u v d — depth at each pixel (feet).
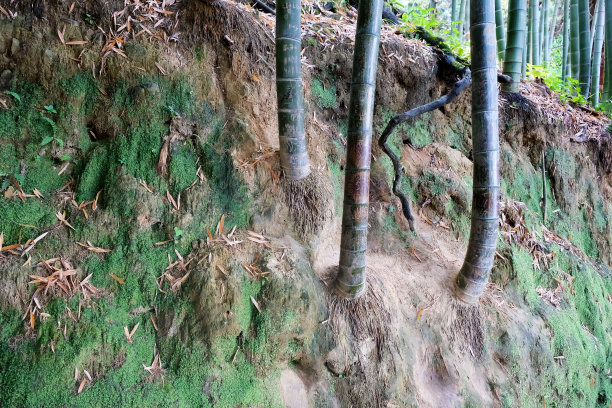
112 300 8.19
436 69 15.07
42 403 6.98
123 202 8.87
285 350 8.86
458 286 11.47
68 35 9.28
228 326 8.39
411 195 13.88
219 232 9.39
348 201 9.10
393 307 10.44
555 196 17.21
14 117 8.84
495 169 10.05
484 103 9.73
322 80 13.37
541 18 26.61
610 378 13.97
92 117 9.49
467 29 29.96
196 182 9.61
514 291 13.04
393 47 14.40
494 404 10.76
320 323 9.38
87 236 8.52
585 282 15.05
